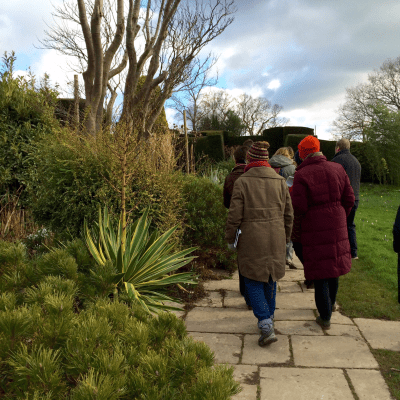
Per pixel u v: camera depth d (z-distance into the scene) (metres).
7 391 1.32
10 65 6.38
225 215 5.00
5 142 6.02
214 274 4.75
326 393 2.30
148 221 4.05
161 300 3.53
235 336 3.10
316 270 3.06
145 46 7.70
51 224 4.26
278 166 4.75
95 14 6.76
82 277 2.48
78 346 1.34
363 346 2.89
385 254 5.37
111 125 4.34
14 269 2.19
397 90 27.73
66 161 4.02
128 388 1.27
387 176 17.05
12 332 1.36
